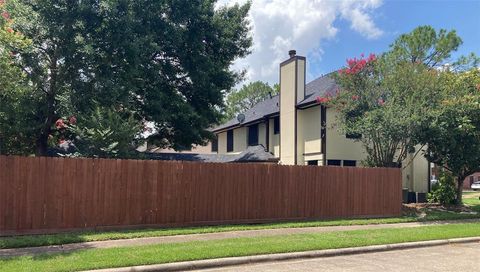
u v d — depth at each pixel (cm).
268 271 845
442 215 1769
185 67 2098
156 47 1805
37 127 1705
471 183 6284
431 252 1081
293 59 2595
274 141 2912
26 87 1443
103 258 844
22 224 1092
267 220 1446
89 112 1583
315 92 2562
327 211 1566
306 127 2519
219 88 2242
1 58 1111
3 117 1484
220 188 1371
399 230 1338
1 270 738
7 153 1752
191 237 1144
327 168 1574
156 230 1219
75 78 1689
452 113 1755
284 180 1488
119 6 1711
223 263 893
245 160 2561
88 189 1177
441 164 2056
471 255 1037
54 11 1622
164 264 838
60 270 752
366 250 1077
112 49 1728
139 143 1819
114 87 1653
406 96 1798
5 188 1078
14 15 1582
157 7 1878
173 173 1298
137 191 1242
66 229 1144
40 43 1681
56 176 1138
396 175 1719
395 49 2114
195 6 2031
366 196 1648
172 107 2023
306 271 847
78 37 1588
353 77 1919
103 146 1422
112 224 1205
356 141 2216
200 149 3988
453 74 1978
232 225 1362
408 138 1794
